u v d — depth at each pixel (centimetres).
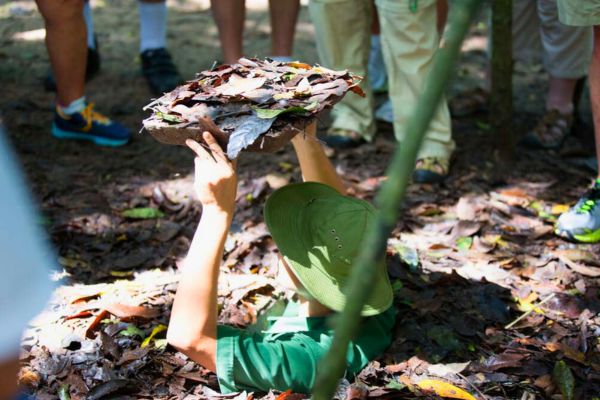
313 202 251
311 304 261
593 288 307
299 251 241
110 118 457
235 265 317
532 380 256
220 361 231
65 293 292
